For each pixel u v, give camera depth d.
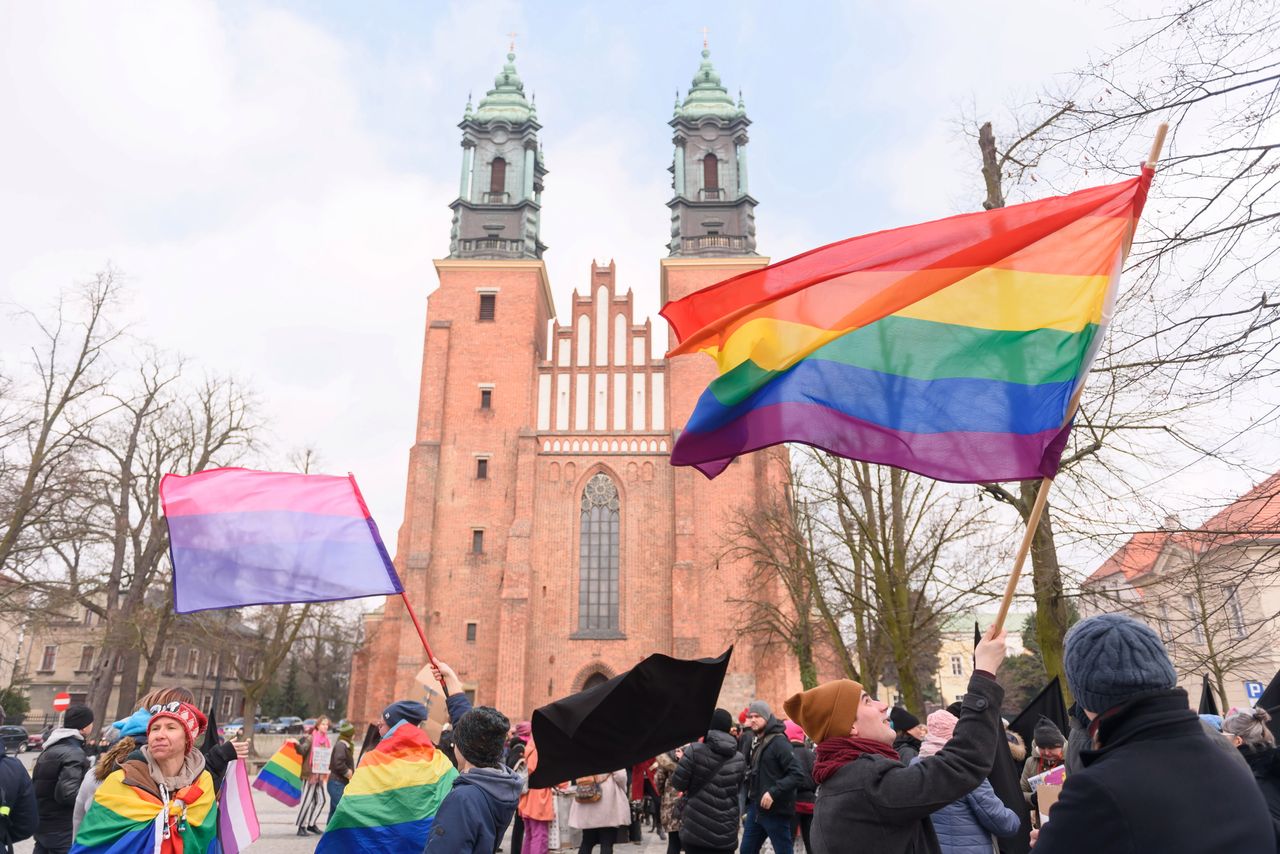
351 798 5.46
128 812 4.68
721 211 48.56
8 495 26.66
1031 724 9.12
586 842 10.92
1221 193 7.11
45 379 29.94
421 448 42.19
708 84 51.19
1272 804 3.85
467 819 4.36
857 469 21.77
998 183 12.03
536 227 49.06
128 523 34.38
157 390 35.38
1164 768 2.34
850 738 4.00
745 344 5.20
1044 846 2.38
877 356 4.95
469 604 40.38
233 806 5.51
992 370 4.73
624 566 41.50
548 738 4.23
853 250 5.23
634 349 44.78
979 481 4.52
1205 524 9.07
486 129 50.03
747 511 37.31
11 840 6.06
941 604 21.16
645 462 42.94
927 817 3.94
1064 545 12.58
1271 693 5.20
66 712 7.36
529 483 41.88
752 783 9.70
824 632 27.27
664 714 4.24
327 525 5.74
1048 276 4.80
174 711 4.93
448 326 44.38
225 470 5.86
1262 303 7.09
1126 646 2.52
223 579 5.45
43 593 27.56
